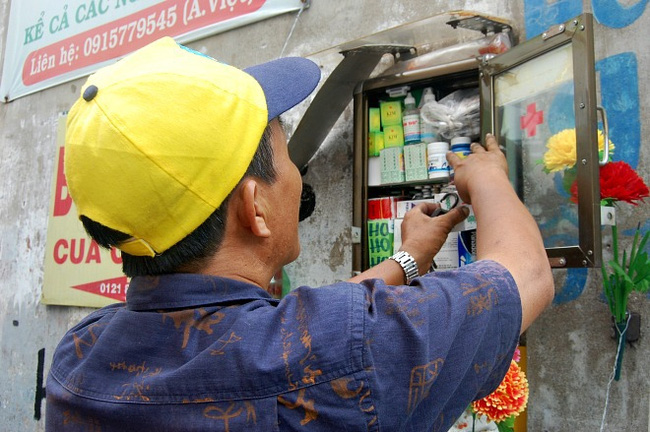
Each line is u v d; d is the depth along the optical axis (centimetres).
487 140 117
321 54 183
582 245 118
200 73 72
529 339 154
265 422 62
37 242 309
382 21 191
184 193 69
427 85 173
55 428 73
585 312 145
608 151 129
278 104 78
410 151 171
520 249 80
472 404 125
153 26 265
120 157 68
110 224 71
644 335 136
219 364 65
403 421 64
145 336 71
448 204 134
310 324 66
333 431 62
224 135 70
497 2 167
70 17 308
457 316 67
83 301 276
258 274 80
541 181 131
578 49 118
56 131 308
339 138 197
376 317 66
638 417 135
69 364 78
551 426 148
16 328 312
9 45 346
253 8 227
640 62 142
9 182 330
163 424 64
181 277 73
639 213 139
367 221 180
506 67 141
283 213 82
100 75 77
